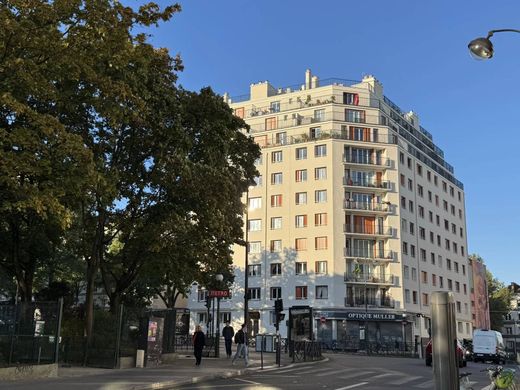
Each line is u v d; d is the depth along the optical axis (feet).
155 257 81.30
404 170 226.79
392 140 224.74
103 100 54.70
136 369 64.59
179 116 74.43
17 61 43.27
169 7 53.98
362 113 225.97
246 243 92.32
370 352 162.40
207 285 97.04
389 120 234.38
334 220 204.85
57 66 47.06
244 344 76.43
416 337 187.21
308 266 204.33
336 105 222.89
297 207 211.61
